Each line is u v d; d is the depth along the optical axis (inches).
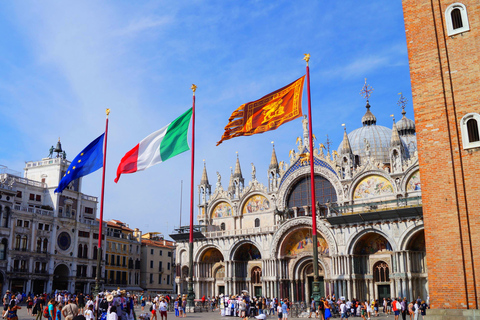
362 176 3117.6
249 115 1766.7
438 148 1217.4
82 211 4347.9
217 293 3708.2
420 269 2748.5
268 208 3565.5
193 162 2165.4
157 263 5216.5
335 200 3284.9
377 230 2817.4
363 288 2925.7
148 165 2124.8
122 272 4719.5
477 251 1128.2
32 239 3777.1
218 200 3853.3
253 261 3572.8
